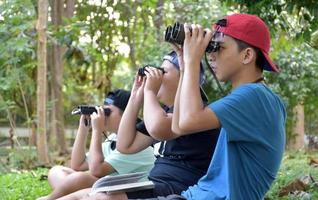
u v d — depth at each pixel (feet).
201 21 55.36
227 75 15.37
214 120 14.30
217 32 15.35
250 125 14.47
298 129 65.51
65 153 60.18
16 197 31.19
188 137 17.44
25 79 52.34
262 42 15.23
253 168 14.71
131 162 20.93
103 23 69.21
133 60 70.38
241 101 14.46
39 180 37.29
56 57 60.90
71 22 53.83
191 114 14.25
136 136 19.33
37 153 48.49
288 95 58.08
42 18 48.39
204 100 17.52
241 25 15.14
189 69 14.75
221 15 55.01
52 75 60.95
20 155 48.11
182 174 17.21
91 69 76.28
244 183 14.70
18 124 61.57
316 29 32.27
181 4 58.34
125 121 19.35
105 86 71.67
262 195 15.16
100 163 20.85
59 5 59.26
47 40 53.31
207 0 56.75
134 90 19.45
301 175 32.37
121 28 69.97
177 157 17.56
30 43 49.60
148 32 66.18
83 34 57.98
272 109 14.89
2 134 63.36
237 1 32.45
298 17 32.55
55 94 61.21
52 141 58.54
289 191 29.22
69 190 21.61
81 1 68.23
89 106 23.26
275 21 34.99
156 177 17.38
